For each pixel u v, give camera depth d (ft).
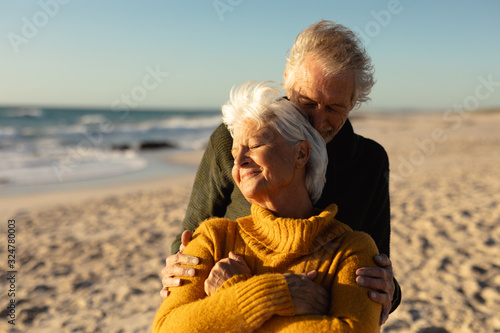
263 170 4.75
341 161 5.84
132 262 18.81
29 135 98.99
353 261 4.58
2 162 54.24
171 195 33.99
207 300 4.33
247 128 4.81
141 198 32.99
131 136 109.81
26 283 16.65
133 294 15.55
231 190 5.99
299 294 4.29
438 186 32.27
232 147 5.33
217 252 4.88
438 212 24.02
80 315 14.06
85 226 24.95
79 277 17.19
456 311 13.20
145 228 24.22
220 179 5.98
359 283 4.41
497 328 12.25
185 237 5.29
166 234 22.95
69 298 15.33
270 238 4.84
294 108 4.95
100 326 13.29
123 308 14.51
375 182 6.29
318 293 4.38
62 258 19.42
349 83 5.15
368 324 4.20
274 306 4.17
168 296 4.86
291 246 4.62
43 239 22.44
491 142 69.15
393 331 12.24
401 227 21.68
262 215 4.83
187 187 37.63
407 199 28.02
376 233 6.61
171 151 75.56
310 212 5.06
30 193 35.58
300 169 4.94
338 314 4.24
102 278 17.06
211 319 4.18
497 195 27.40
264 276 4.33
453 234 20.24
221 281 4.50
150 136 110.93
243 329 4.14
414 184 33.83
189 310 4.31
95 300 15.14
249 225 5.08
